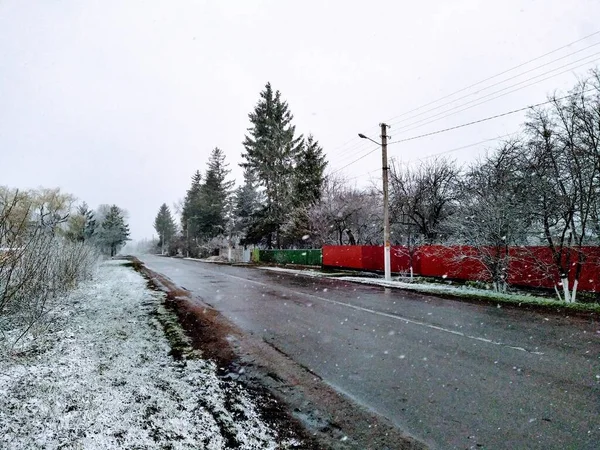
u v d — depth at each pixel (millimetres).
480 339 6141
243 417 3498
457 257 13578
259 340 6238
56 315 7590
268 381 4434
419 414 3551
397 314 8344
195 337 6422
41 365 4520
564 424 3295
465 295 10984
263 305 9672
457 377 4461
